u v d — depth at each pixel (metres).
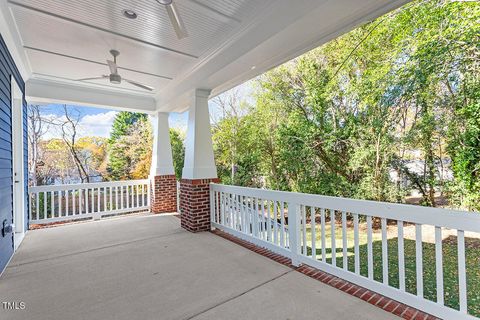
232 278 2.94
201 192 5.02
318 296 2.51
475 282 3.88
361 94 7.05
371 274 2.49
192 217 4.96
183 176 5.35
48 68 4.81
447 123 5.54
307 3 2.63
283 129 8.86
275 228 3.59
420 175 6.34
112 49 4.05
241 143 11.32
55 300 2.51
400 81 6.17
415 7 5.66
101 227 5.46
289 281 2.84
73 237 4.74
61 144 13.20
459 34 5.07
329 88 7.80
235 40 3.71
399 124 6.47
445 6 5.22
